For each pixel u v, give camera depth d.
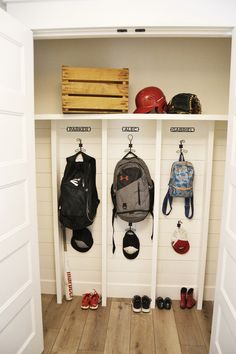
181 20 1.43
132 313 2.17
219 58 2.08
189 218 2.22
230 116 1.43
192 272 2.31
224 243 1.48
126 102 1.82
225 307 1.45
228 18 1.42
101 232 2.27
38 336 1.69
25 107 1.44
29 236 1.53
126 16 1.44
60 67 2.15
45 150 2.22
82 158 2.18
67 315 2.14
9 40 1.28
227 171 1.45
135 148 2.17
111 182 2.21
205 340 1.89
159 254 2.30
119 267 2.34
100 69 1.78
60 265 2.28
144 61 2.11
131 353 1.77
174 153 2.16
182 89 2.12
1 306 1.28
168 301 2.25
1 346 1.30
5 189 1.29
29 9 1.47
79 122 2.16
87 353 1.77
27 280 1.54
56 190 2.16
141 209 2.06
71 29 1.49
